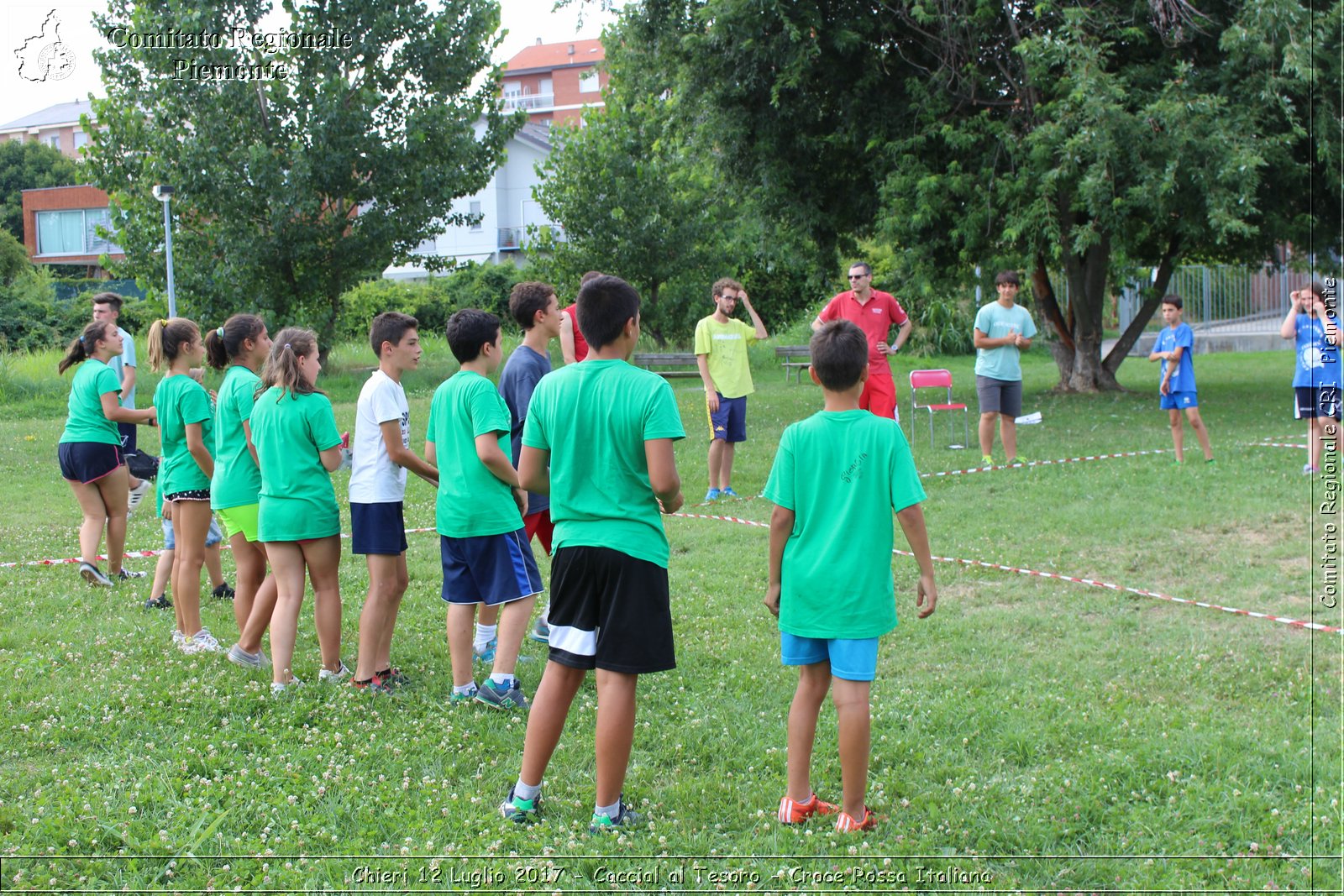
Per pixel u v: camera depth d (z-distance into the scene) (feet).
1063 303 84.53
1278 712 14.57
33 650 18.28
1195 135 43.83
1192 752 13.26
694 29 53.26
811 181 55.11
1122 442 39.83
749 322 93.56
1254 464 33.32
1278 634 18.16
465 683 15.96
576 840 11.59
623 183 75.56
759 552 25.21
